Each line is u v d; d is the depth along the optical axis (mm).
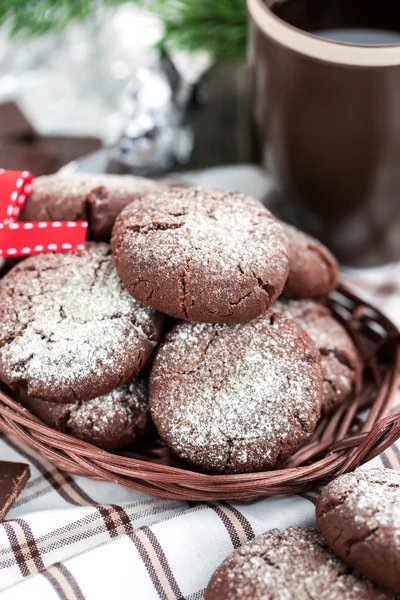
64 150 459
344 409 351
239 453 309
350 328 381
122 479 312
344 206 397
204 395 315
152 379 323
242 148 497
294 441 313
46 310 328
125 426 326
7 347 323
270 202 450
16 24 422
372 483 293
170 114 472
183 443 311
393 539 272
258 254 317
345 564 286
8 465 334
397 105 352
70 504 333
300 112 367
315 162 382
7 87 534
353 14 380
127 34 536
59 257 345
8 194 350
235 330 326
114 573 300
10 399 320
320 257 365
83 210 350
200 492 309
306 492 327
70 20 442
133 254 316
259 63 373
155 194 343
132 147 467
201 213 330
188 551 308
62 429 326
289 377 319
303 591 277
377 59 339
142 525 323
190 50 454
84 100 550
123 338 322
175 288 310
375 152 368
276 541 296
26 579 295
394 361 354
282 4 383
